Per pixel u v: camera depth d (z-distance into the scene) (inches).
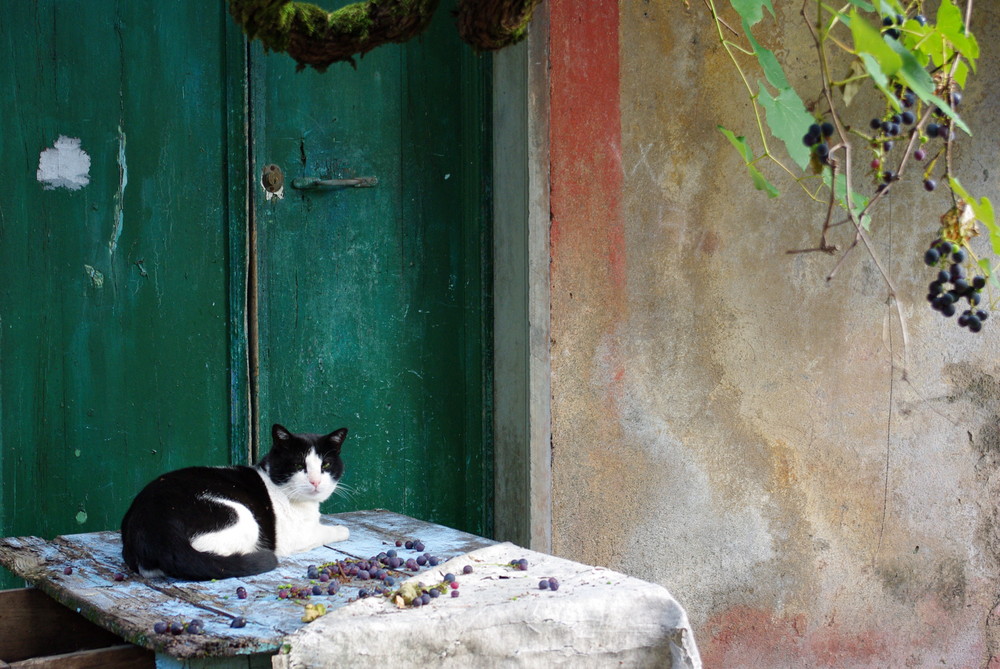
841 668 160.7
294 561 103.0
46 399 120.0
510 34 79.7
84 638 100.0
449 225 140.8
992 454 168.2
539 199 133.0
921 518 164.4
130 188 123.2
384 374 137.9
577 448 138.8
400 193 137.6
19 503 119.1
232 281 128.0
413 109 137.7
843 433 158.1
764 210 150.0
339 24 78.5
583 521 140.0
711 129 145.7
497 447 142.0
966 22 64.0
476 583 89.3
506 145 136.6
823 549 157.8
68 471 121.3
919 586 165.2
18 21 116.7
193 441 127.8
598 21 136.2
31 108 117.9
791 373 153.9
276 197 130.3
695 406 147.3
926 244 160.7
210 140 127.0
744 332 150.2
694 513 148.4
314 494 109.3
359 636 75.5
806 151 68.1
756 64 147.7
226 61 126.7
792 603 156.4
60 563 100.3
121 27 121.9
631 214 140.6
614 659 83.9
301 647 73.9
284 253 131.2
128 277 123.6
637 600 84.5
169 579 95.0
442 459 141.9
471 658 79.3
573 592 85.5
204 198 127.0
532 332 133.7
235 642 76.8
